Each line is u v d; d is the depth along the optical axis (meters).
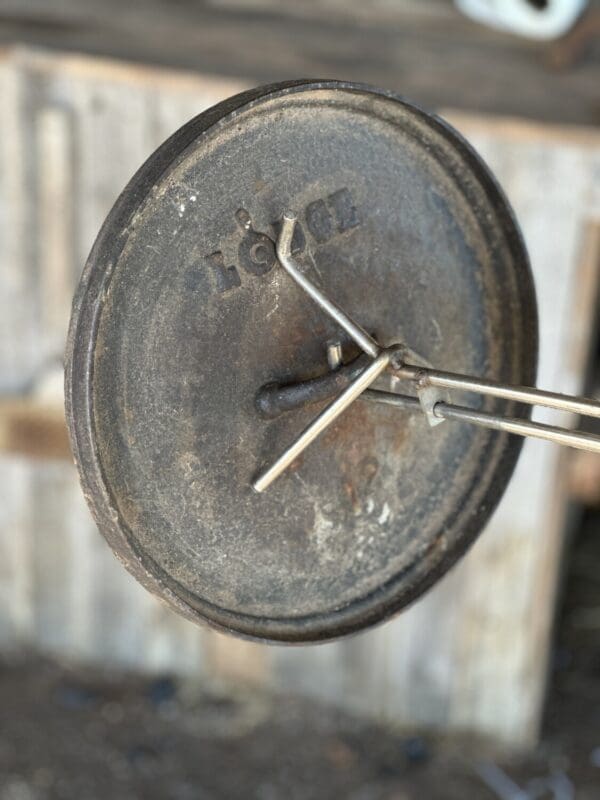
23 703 2.10
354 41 1.71
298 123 0.81
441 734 2.08
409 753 2.04
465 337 0.89
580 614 2.34
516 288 0.89
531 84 1.65
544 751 2.04
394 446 0.87
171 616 2.12
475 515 0.91
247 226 0.80
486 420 0.77
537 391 0.75
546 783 1.98
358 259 0.84
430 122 0.84
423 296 0.87
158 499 0.79
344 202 0.83
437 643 2.01
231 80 1.64
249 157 0.79
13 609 2.16
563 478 1.83
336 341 0.83
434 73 1.67
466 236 0.88
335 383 0.79
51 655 2.20
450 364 0.88
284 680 2.13
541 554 1.89
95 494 0.77
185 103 1.71
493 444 0.91
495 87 1.65
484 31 1.70
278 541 0.84
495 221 0.88
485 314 0.90
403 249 0.85
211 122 0.76
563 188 1.64
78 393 0.75
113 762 2.00
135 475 0.78
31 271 1.85
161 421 0.78
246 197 0.79
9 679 2.15
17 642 2.20
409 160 0.85
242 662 2.13
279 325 0.81
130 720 2.08
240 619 0.83
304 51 1.69
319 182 0.82
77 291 0.76
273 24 1.74
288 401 0.80
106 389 0.76
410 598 0.89
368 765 2.02
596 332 1.98
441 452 0.89
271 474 0.81
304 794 1.96
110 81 1.71
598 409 0.73
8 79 1.74
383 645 2.04
